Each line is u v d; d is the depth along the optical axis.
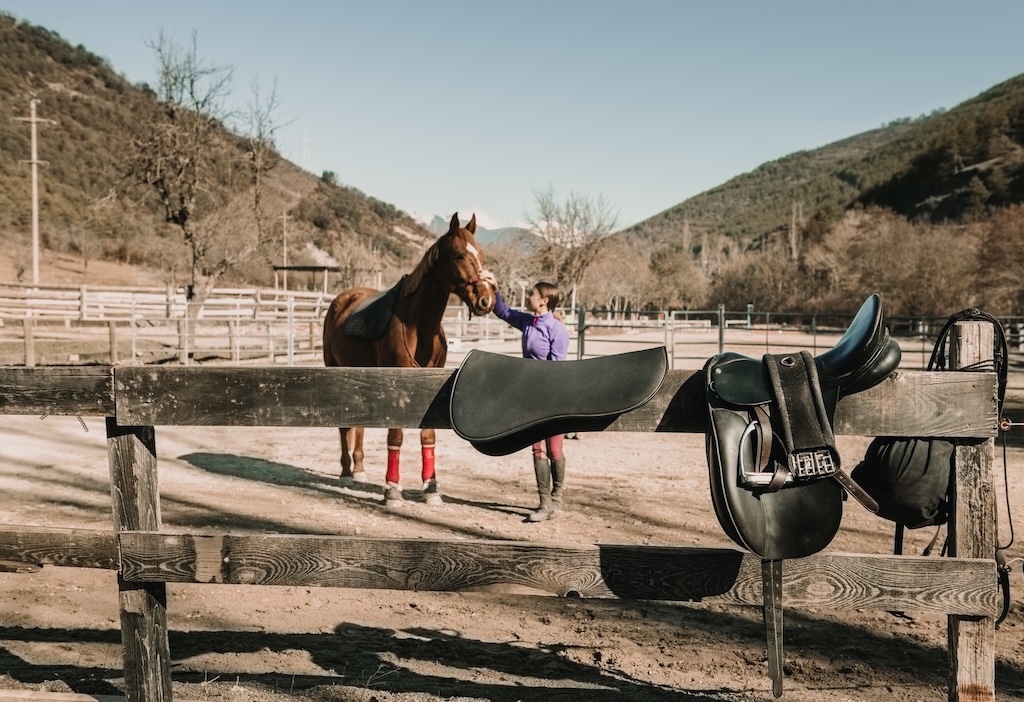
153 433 2.34
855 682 2.94
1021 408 10.84
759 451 1.97
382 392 2.22
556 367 2.23
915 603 2.09
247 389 2.23
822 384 2.08
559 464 5.37
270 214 28.36
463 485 6.47
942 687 2.90
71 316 19.69
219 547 2.21
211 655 3.08
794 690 2.85
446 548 2.16
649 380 2.13
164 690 2.32
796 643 3.32
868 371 2.05
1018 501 5.99
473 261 5.06
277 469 7.07
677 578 2.12
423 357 5.46
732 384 2.06
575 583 2.14
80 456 7.58
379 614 3.61
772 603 2.01
